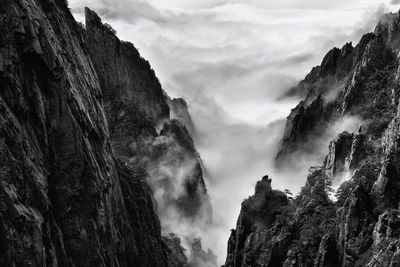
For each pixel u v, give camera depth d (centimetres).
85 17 16050
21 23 7662
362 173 11675
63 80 8431
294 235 12275
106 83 16050
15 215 6812
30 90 7900
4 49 7412
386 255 9412
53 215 8244
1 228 6656
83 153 8731
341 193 11988
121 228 10488
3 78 7369
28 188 7312
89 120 9238
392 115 13062
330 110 17050
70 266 8388
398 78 14275
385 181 10688
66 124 8419
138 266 11162
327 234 11212
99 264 8738
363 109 14775
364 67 15538
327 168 13362
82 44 11256
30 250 6981
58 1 10356
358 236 10431
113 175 10462
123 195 11481
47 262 7525
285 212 13138
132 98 16712
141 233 11581
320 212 12244
